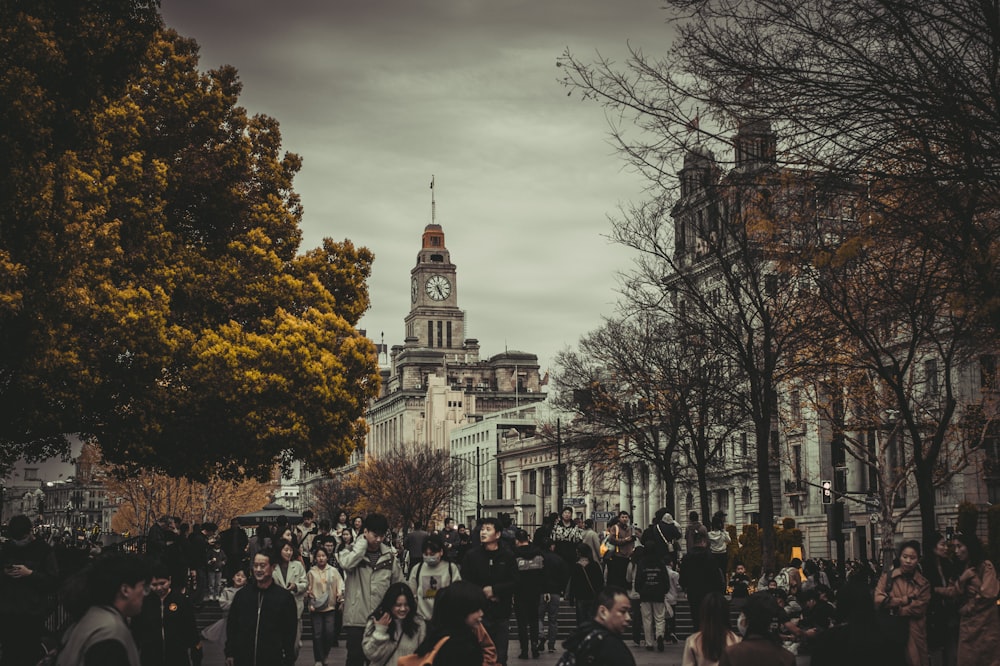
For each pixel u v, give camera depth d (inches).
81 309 961.5
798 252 602.5
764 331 1090.1
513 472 5580.7
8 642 525.3
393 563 563.5
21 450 1304.1
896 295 735.7
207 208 1464.1
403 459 5442.9
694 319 1270.9
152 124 1364.4
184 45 1440.7
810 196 553.6
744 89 511.2
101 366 1176.2
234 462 1521.9
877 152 518.0
